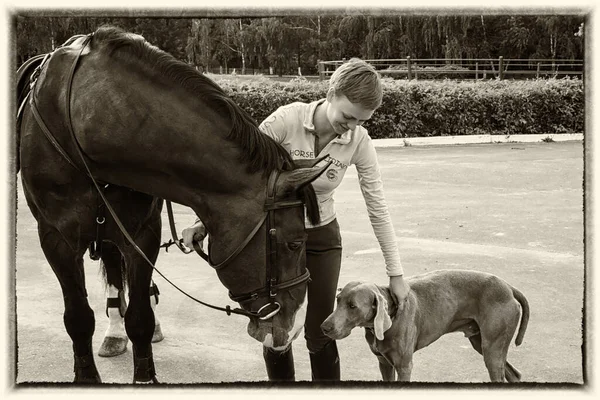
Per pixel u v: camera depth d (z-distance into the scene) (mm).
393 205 9711
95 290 6102
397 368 3756
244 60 27938
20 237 7875
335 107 3000
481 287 3941
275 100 17734
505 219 8672
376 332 3447
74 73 3150
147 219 3400
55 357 4559
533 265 6559
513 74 25781
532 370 4242
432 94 19375
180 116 2947
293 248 2926
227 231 2939
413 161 14711
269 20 26922
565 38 26234
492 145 18094
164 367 4414
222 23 27656
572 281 6039
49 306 5590
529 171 13016
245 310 3000
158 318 5129
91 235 3346
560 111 20219
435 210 9305
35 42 14477
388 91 18797
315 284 3342
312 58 27641
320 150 3197
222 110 2982
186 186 2988
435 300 3891
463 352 4664
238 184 2926
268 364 3414
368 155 3297
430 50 25531
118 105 2979
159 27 23359
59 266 3445
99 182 3201
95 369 3611
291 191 2893
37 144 3258
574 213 9008
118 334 4711
